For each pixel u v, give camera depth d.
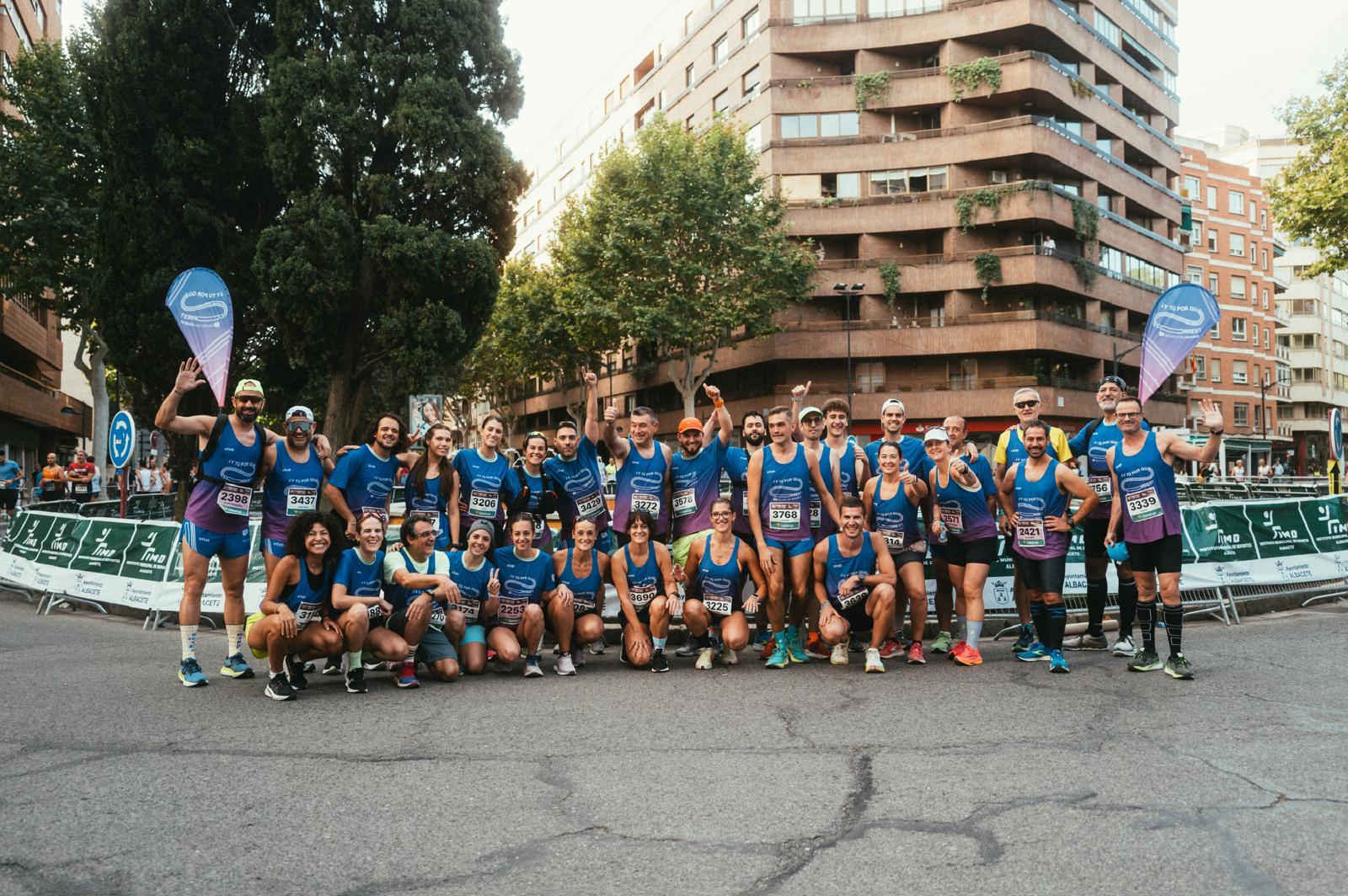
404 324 19.17
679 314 33.38
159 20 18.48
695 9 46.34
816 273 39.66
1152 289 45.91
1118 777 4.52
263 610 6.66
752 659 8.34
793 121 40.53
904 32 39.94
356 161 19.56
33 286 23.88
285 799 4.30
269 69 19.27
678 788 4.42
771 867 3.47
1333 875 3.37
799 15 40.84
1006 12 38.69
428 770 4.77
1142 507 7.14
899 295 40.00
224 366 8.41
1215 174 61.22
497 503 8.41
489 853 3.63
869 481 8.20
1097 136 43.44
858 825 3.91
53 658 8.27
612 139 55.19
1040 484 7.59
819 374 40.72
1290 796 4.22
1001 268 38.25
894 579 7.71
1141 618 7.33
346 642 6.82
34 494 25.69
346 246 19.08
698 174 32.88
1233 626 9.69
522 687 7.03
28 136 23.78
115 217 18.56
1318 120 26.47
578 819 4.00
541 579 7.69
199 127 18.97
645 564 7.91
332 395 20.08
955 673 7.39
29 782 4.57
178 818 4.05
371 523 7.09
